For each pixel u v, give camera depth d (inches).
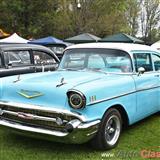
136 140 219.3
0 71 291.1
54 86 186.4
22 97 194.5
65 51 250.7
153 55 255.9
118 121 206.8
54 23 1162.6
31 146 206.8
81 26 1257.4
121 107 208.7
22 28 1088.2
